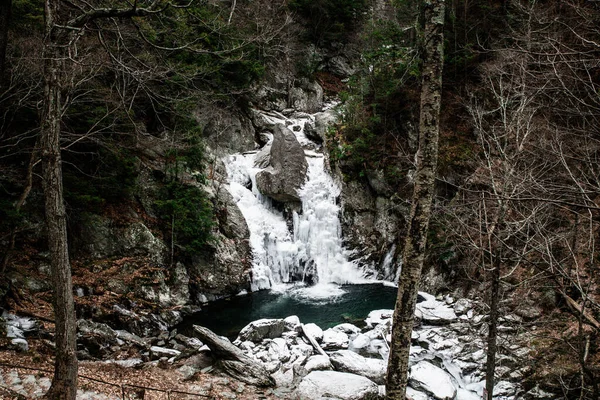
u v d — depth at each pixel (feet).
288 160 71.36
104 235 51.67
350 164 72.59
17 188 47.88
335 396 33.09
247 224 66.59
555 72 25.53
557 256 36.99
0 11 32.71
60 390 20.71
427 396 35.60
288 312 54.95
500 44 60.08
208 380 34.24
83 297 44.29
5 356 29.53
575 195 25.07
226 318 52.47
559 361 36.73
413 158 69.26
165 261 55.42
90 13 22.45
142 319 45.57
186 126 61.98
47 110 20.52
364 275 68.69
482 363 39.73
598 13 28.68
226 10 69.31
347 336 46.80
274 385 35.19
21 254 44.96
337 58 115.75
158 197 58.49
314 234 70.18
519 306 41.45
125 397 27.66
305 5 105.29
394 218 69.26
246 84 77.66
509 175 29.60
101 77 49.29
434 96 21.42
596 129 33.12
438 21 21.27
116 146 51.11
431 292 58.08
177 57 54.49
